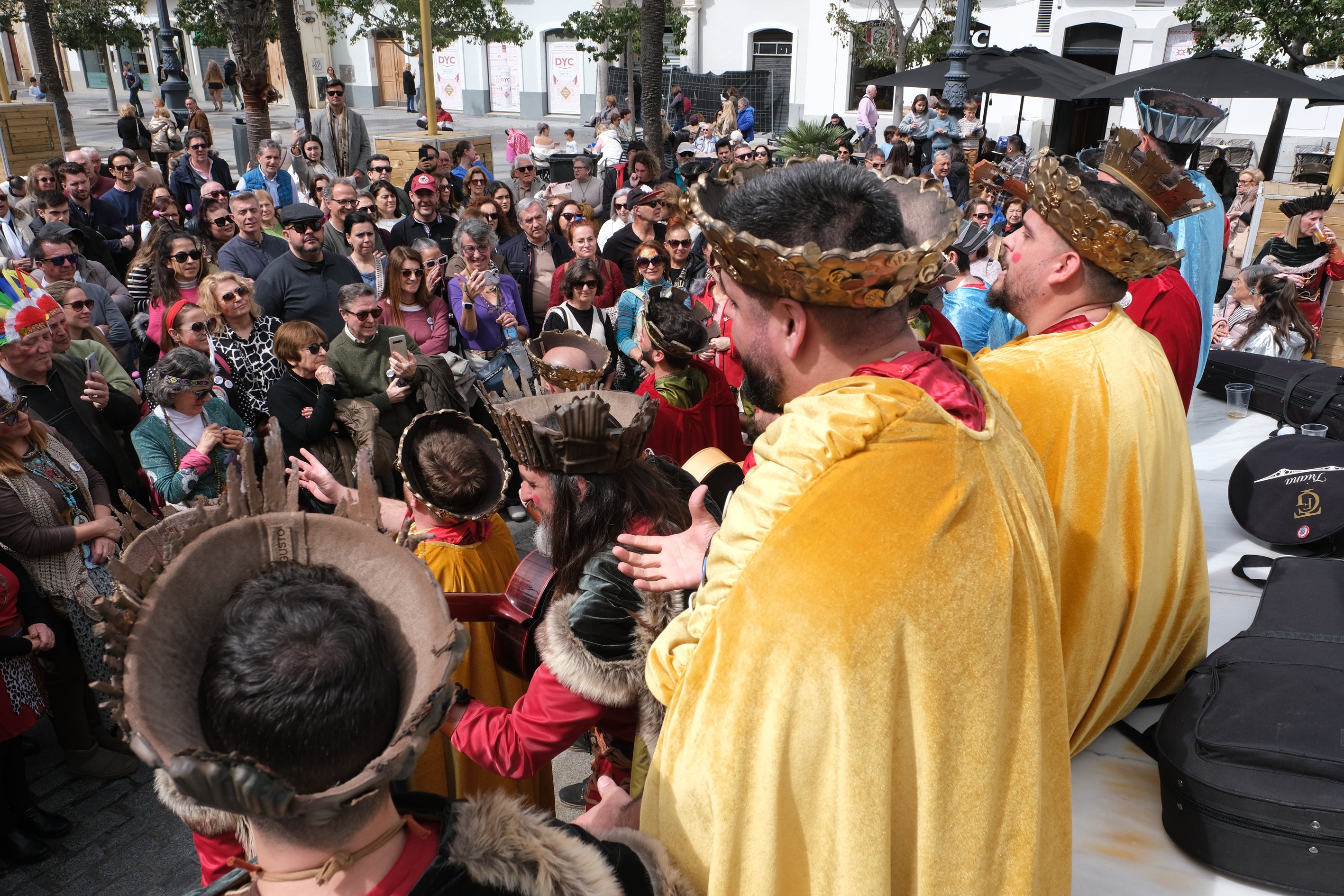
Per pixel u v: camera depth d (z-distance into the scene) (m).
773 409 1.23
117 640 0.84
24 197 8.44
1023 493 1.13
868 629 0.99
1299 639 1.75
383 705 0.89
